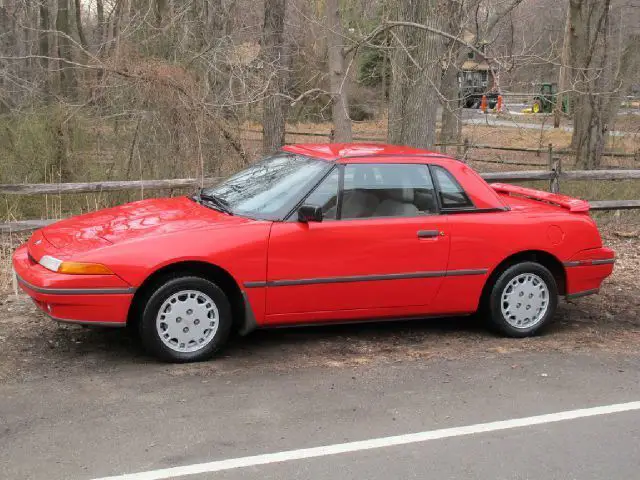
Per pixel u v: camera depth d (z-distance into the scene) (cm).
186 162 1112
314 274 534
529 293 609
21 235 898
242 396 462
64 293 477
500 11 1338
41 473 356
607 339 620
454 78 1382
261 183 582
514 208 616
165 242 498
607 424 439
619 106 1950
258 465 372
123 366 509
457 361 546
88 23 2816
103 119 1190
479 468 378
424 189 575
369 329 625
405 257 558
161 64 1141
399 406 455
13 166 1180
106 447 386
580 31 1691
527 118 2792
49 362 512
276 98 1327
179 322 510
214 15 1584
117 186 880
